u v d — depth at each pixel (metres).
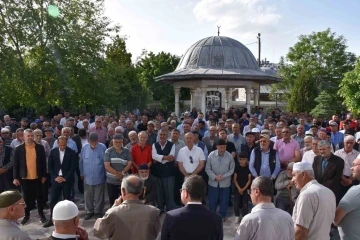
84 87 22.38
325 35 42.78
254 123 12.44
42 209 8.27
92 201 8.45
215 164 8.38
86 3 22.66
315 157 6.98
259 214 3.63
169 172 8.68
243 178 8.25
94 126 12.13
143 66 54.34
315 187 4.14
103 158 8.47
